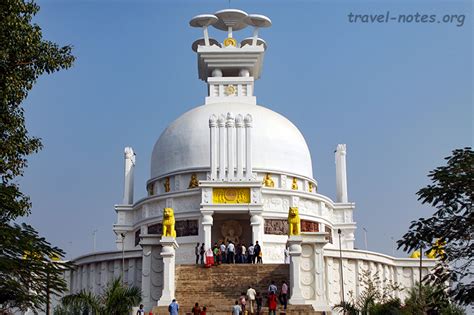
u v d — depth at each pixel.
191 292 44.12
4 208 25.25
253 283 45.00
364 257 63.78
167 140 69.69
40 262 24.02
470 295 22.66
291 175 66.94
